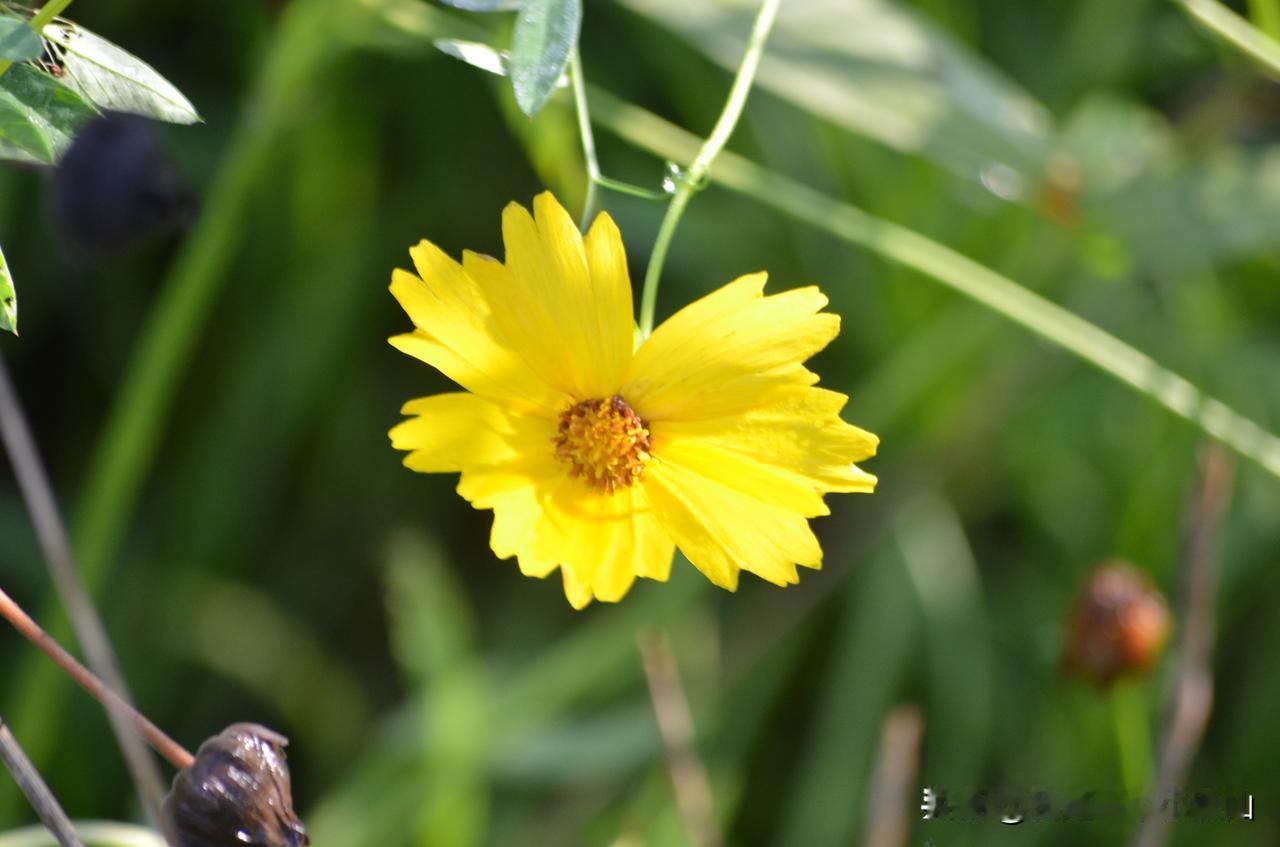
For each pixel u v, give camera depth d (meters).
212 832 0.65
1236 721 0.91
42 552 0.91
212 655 0.91
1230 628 0.92
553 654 0.86
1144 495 0.92
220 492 0.95
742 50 0.78
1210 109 0.86
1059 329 0.78
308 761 0.93
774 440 0.66
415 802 0.81
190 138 0.93
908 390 0.93
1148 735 0.83
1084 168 0.80
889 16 0.80
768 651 0.92
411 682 0.94
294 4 0.77
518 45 0.65
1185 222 0.79
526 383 0.66
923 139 0.79
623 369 0.66
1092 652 0.77
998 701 0.91
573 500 0.67
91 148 0.71
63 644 0.79
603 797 0.85
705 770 0.86
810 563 0.66
